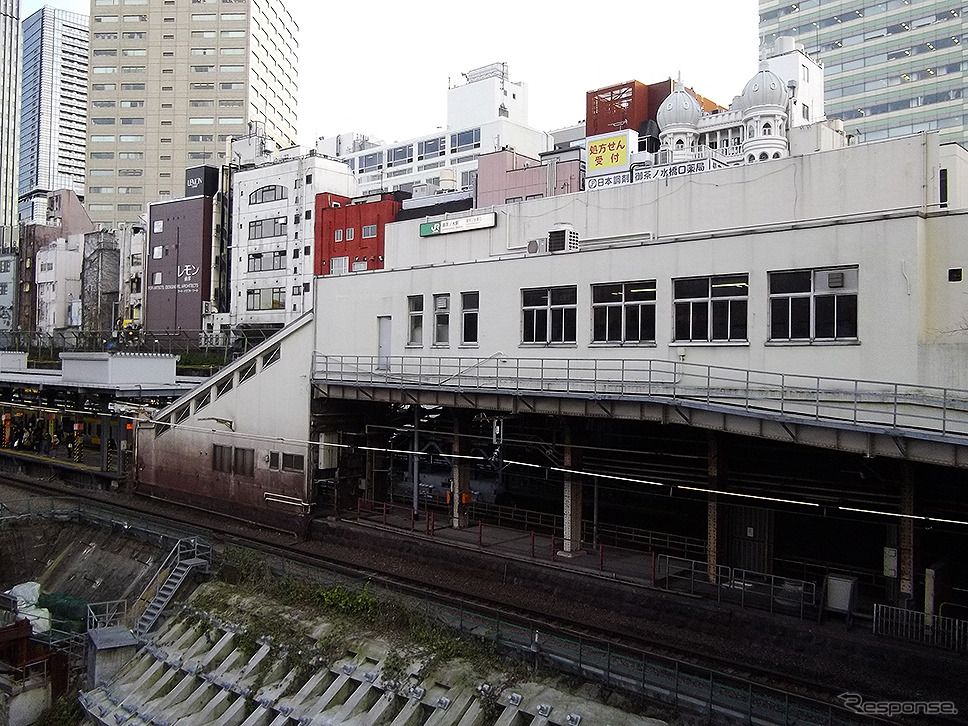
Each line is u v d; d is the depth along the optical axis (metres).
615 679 16.44
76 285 88.94
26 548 31.27
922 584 19.72
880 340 19.06
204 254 70.00
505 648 18.14
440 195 56.91
